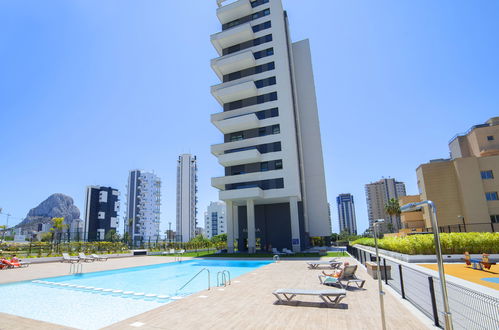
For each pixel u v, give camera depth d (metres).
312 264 16.53
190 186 129.75
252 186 37.69
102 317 7.54
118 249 38.09
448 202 41.34
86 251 33.19
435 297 6.20
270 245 38.03
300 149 45.72
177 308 7.58
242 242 40.88
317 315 6.73
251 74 41.97
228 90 39.88
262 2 43.88
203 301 8.38
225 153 41.50
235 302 8.23
